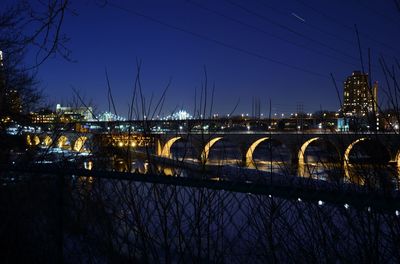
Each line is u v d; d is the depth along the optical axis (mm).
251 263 2504
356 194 2230
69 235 3541
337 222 2379
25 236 4008
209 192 2713
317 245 2404
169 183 2803
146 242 2920
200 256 2648
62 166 3877
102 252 3213
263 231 2525
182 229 2758
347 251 2338
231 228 2613
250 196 2604
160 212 2848
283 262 2451
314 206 2432
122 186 3068
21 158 5504
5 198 4191
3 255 4059
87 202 3367
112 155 3645
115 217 3123
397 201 2119
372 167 2406
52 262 3689
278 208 2516
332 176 2500
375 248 2232
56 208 3689
